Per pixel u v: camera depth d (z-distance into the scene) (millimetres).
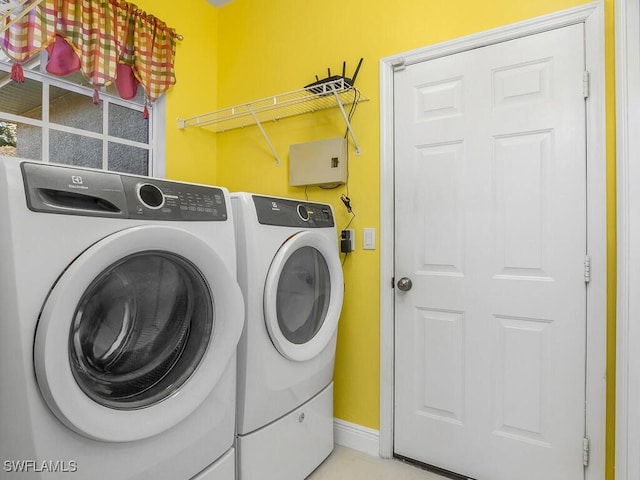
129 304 1046
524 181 1558
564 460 1473
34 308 798
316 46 2102
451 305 1705
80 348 930
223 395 1247
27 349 788
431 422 1754
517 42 1574
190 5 2361
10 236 780
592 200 1425
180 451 1104
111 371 1008
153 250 1019
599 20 1411
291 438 1551
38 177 833
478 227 1649
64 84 1881
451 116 1714
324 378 1756
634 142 1237
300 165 2055
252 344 1357
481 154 1646
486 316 1630
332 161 1950
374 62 1902
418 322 1790
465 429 1673
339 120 2014
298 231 1573
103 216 920
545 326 1519
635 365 1219
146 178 1078
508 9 1592
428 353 1763
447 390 1717
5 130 1690
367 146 1915
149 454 1019
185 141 2344
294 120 2178
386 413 1842
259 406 1390
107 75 1858
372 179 1896
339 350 1991
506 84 1596
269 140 2277
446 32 1725
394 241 1853
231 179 2457
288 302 1580
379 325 1866
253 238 1365
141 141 2236
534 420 1532
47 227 824
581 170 1452
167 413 1038
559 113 1492
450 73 1715
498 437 1603
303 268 1668
